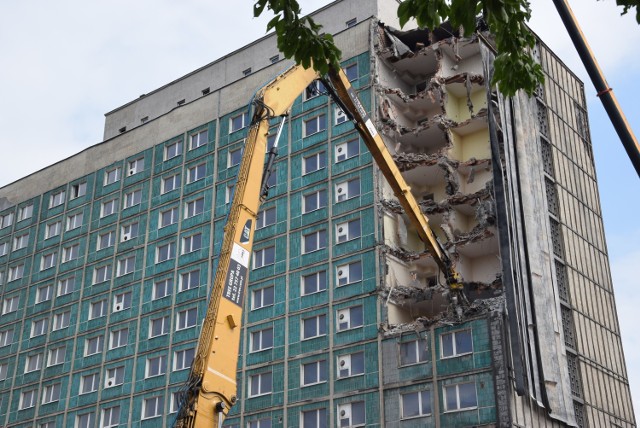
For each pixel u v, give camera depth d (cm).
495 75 1402
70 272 6956
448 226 5175
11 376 6881
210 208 6238
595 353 5256
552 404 4588
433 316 5122
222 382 2547
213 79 7200
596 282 5600
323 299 5269
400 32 5984
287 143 5978
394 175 4059
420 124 5622
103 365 6272
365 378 4844
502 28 1319
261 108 3145
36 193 7650
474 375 4447
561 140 5844
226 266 2738
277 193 5850
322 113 5894
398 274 5181
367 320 5003
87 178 7294
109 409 6056
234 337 2658
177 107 6888
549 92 5922
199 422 2444
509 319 4509
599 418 5022
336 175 5609
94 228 6981
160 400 5791
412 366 4691
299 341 5244
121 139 7188
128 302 6394
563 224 5462
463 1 1220
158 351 5981
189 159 6581
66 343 6631
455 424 4397
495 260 5172
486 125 5434
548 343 4753
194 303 5959
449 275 4453
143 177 6838
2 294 7400
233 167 6259
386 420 4650
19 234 7588
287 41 1368
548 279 5009
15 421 6625
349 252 5294
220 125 6506
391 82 5856
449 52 5753
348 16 6381
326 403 4938
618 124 1495
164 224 6494
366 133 3906
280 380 5203
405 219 5378
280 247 5647
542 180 5375
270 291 5553
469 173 5388
